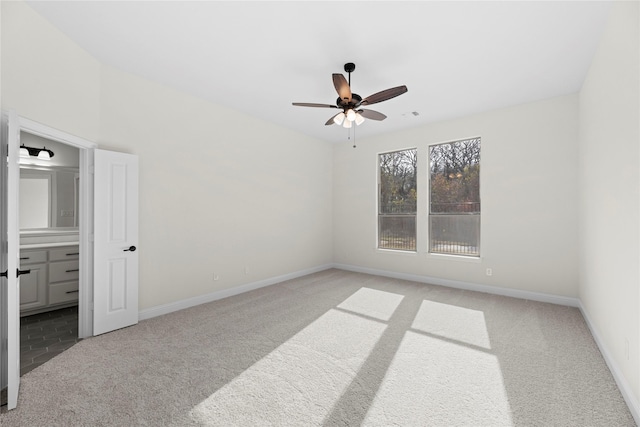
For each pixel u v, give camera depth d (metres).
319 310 3.54
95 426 1.62
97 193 2.81
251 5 2.12
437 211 4.87
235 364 2.28
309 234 5.64
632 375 1.77
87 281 2.80
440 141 4.75
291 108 4.21
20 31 2.07
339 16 2.23
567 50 2.67
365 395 1.90
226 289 4.11
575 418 1.68
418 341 2.69
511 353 2.46
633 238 1.76
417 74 3.15
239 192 4.32
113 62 2.92
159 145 3.38
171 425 1.62
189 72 3.14
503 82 3.34
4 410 1.74
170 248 3.49
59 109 2.42
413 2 2.08
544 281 3.87
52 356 2.41
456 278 4.60
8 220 1.79
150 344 2.63
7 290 1.79
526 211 3.99
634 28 1.72
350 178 5.97
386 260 5.42
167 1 2.08
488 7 2.12
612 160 2.17
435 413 1.72
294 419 1.67
